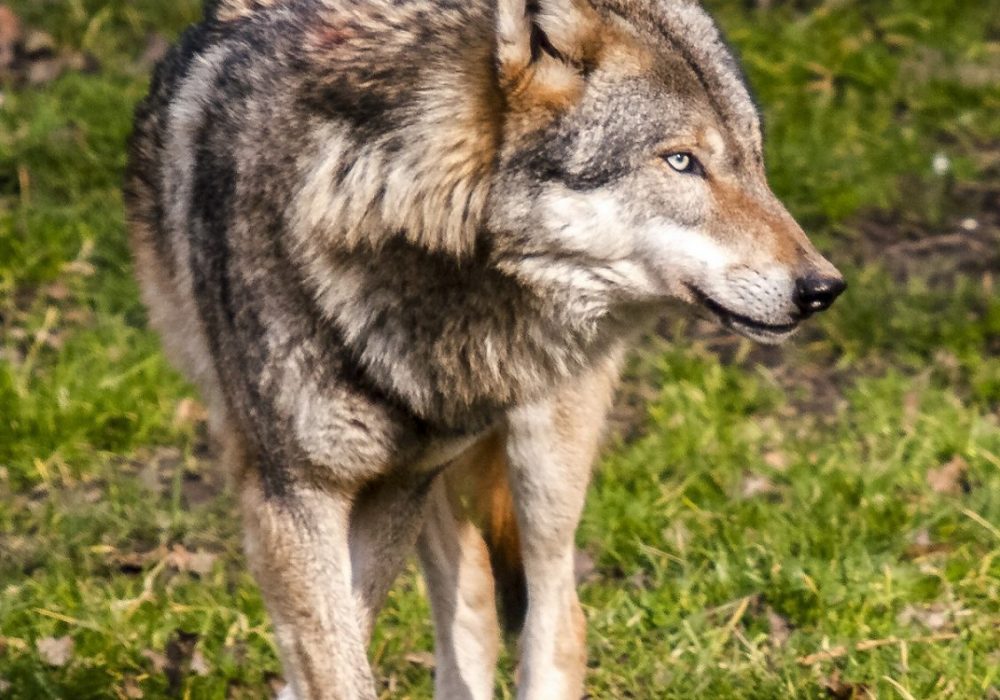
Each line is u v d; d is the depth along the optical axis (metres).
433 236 11.21
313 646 11.59
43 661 14.00
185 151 12.18
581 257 11.33
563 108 11.07
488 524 13.77
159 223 12.98
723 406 18.70
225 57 12.18
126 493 16.88
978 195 24.02
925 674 13.96
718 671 14.12
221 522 16.69
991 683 13.87
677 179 11.30
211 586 15.35
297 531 11.66
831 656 14.28
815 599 14.98
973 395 19.30
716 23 12.10
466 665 13.55
